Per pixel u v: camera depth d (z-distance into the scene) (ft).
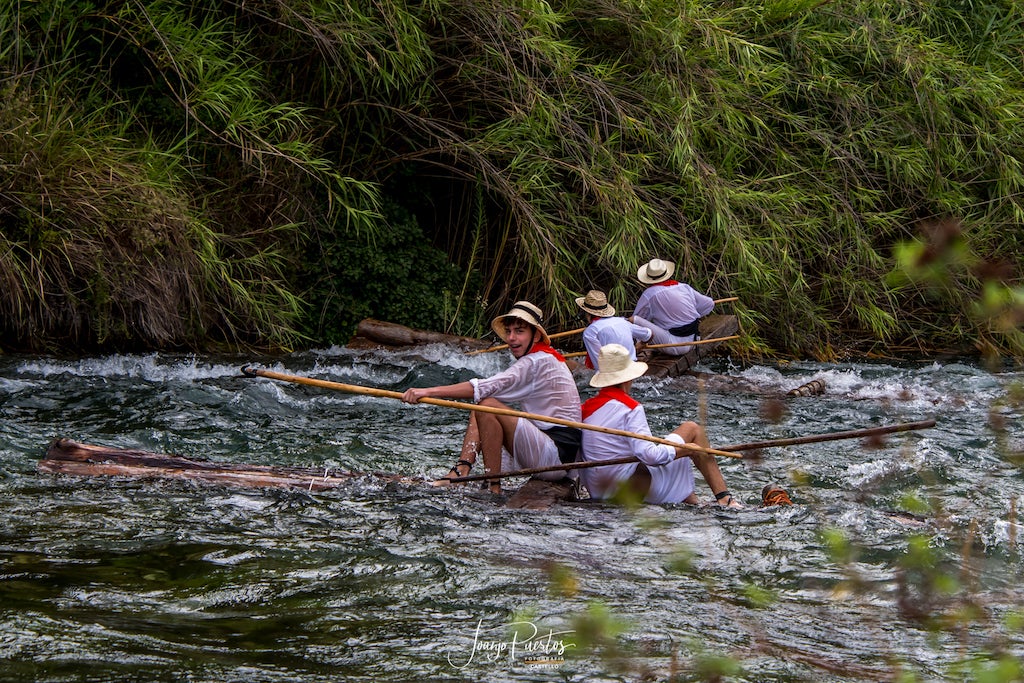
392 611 48.06
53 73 135.64
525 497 68.49
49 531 58.08
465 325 153.69
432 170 161.48
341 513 63.67
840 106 166.61
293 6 144.05
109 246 125.08
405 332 143.54
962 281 151.02
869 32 161.68
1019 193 166.30
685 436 70.95
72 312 124.77
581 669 41.50
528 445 71.51
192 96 139.44
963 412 108.78
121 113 137.28
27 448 80.23
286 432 92.48
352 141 158.92
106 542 56.59
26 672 39.22
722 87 155.84
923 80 159.43
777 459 87.40
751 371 137.69
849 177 165.17
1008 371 140.26
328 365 129.70
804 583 53.52
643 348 130.62
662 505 68.95
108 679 38.86
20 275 120.57
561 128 151.12
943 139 164.45
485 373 128.36
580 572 54.49
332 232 148.77
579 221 150.92
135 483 68.13
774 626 47.16
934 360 154.10
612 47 160.97
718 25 153.17
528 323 71.51
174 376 114.32
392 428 96.58
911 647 44.55
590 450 71.26
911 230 168.45
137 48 140.26
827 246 158.40
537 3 146.72
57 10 133.80
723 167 156.04
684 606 49.73
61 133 125.90
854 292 160.86
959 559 57.16
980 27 181.16
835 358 156.46
